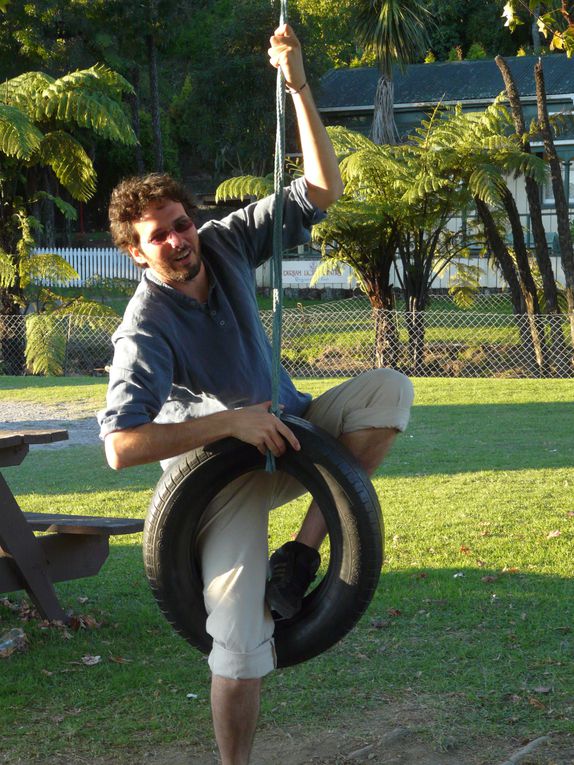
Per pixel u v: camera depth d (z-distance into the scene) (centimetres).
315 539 310
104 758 365
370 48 2505
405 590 548
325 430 295
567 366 1802
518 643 461
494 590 544
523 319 1883
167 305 288
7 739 381
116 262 3169
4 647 474
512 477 893
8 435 487
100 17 3622
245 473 297
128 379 279
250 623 294
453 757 351
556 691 404
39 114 2016
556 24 628
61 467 1055
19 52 3450
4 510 495
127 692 425
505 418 1268
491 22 5422
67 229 4144
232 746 298
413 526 710
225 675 292
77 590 586
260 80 3712
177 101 4497
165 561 302
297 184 316
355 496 285
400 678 426
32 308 2252
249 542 300
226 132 3853
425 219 1911
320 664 446
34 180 2217
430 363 1923
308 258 3341
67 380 1817
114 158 4362
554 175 1825
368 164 1847
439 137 1856
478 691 407
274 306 288
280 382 306
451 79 3741
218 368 294
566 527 690
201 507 299
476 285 2219
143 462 280
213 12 4919
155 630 509
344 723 384
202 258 297
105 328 2095
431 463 983
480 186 1748
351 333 2177
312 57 3784
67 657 469
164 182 285
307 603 306
